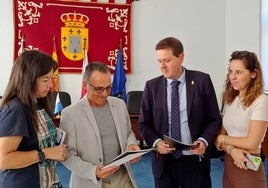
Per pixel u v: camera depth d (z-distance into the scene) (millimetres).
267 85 4883
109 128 1854
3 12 5023
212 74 5941
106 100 1884
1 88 5066
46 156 1509
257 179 1764
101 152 1792
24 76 1463
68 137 1767
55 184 1646
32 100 1481
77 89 5402
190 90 2037
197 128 2045
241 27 5551
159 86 2117
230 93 1913
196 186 2055
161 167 2074
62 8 5250
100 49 5461
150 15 5617
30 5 5113
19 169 1465
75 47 5348
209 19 5848
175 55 1945
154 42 5664
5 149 1403
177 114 2043
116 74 5414
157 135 2098
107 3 5430
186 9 5742
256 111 1745
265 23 5141
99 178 1694
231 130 1878
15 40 5078
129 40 5547
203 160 2053
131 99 5004
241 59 1786
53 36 5242
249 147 1750
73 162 1729
